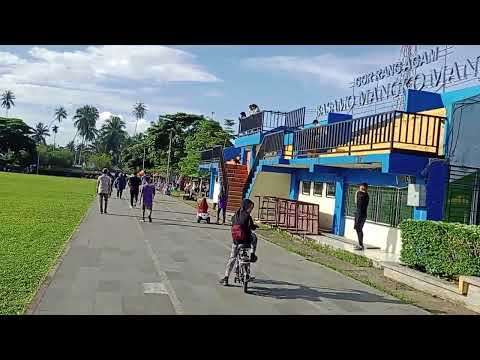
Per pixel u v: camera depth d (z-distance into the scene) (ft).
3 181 170.81
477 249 32.42
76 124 517.55
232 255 32.53
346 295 32.71
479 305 30.32
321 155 62.75
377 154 48.26
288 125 89.71
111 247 44.01
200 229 64.90
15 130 356.38
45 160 388.37
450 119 47.60
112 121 480.23
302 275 38.81
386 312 29.01
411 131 51.49
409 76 55.88
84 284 29.58
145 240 50.37
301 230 66.54
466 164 47.96
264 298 30.07
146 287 30.17
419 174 46.65
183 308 26.43
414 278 36.81
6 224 55.11
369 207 59.06
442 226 35.94
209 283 32.76
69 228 54.65
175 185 200.03
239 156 121.19
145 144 256.73
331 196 70.18
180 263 39.14
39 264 34.12
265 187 85.10
